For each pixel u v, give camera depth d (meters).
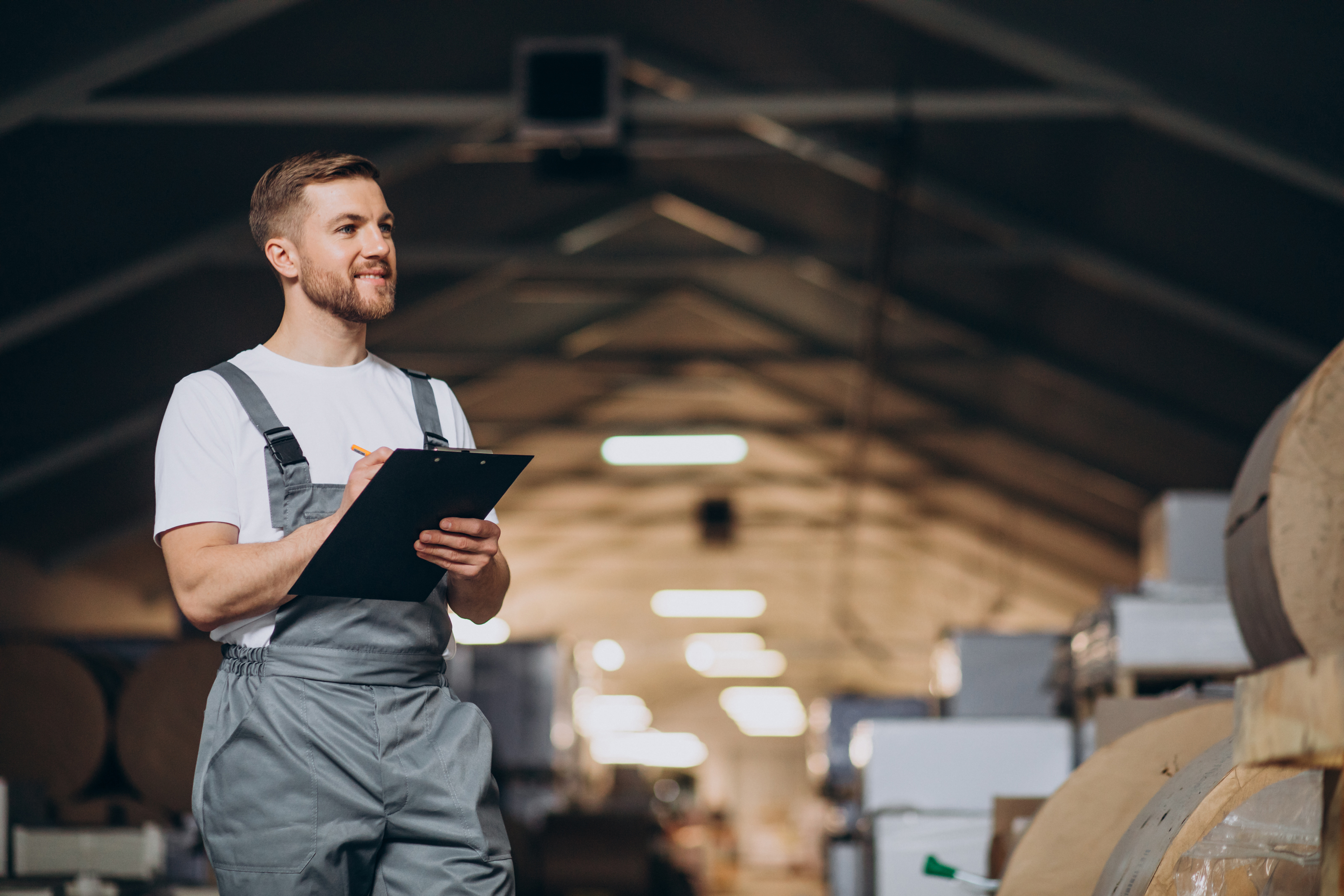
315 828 1.65
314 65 6.79
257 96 6.61
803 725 35.91
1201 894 1.83
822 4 6.82
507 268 9.84
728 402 13.80
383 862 1.71
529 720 10.23
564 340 11.71
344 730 1.67
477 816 1.72
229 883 1.67
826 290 10.43
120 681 5.13
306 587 1.61
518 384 12.81
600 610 23.98
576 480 16.62
